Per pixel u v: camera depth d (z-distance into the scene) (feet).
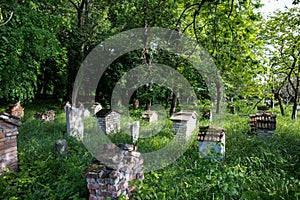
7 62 33.42
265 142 26.14
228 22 24.29
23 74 36.47
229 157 22.45
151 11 34.76
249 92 48.26
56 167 19.35
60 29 48.26
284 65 43.70
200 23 33.68
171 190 14.38
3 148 18.56
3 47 31.71
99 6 50.21
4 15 31.37
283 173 17.37
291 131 32.48
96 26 51.75
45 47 37.60
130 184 13.97
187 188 15.35
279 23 40.96
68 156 22.13
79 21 50.52
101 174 12.91
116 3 44.16
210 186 14.70
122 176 13.67
